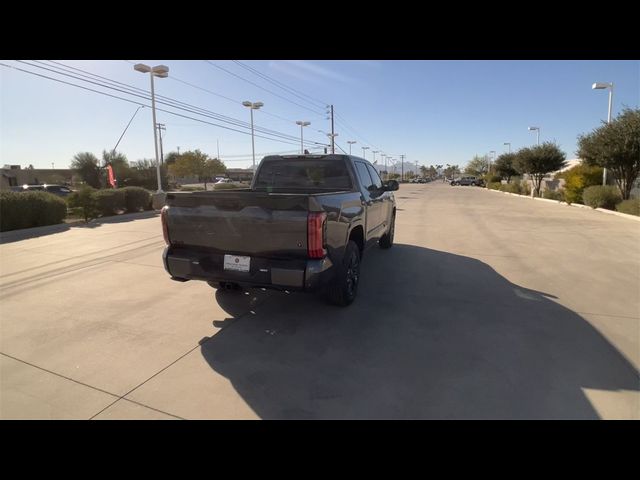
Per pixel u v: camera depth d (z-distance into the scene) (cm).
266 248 383
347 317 451
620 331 416
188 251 425
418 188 5331
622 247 886
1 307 487
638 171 1773
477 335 404
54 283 588
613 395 298
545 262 733
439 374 328
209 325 430
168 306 488
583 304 500
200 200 401
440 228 1203
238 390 305
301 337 399
